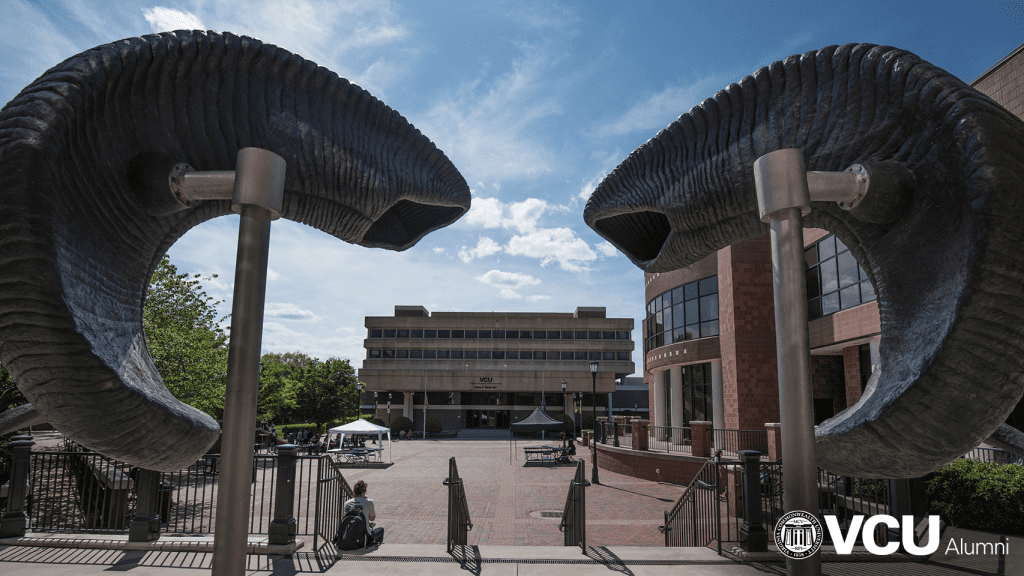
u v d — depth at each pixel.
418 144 3.59
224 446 1.97
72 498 10.66
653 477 18.78
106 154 2.39
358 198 3.19
